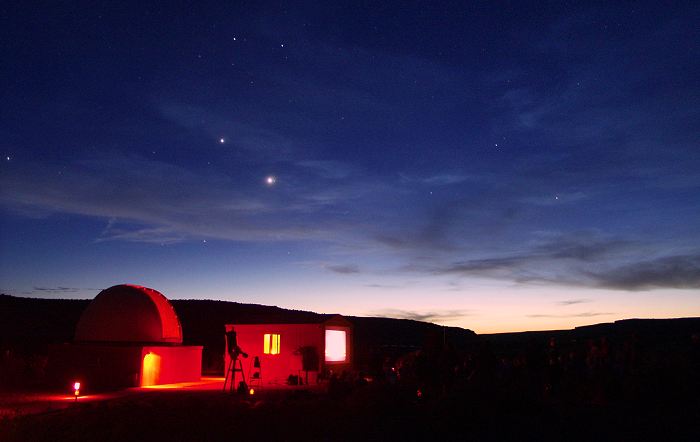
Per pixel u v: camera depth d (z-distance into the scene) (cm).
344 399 1344
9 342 3647
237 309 6981
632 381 1278
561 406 1200
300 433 940
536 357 1324
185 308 6762
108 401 1345
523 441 870
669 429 938
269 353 2062
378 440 886
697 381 1283
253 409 1203
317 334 2017
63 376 1920
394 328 6222
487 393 1097
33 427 914
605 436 892
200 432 944
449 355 1280
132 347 1891
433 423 997
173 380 2005
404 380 1351
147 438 895
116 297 2066
